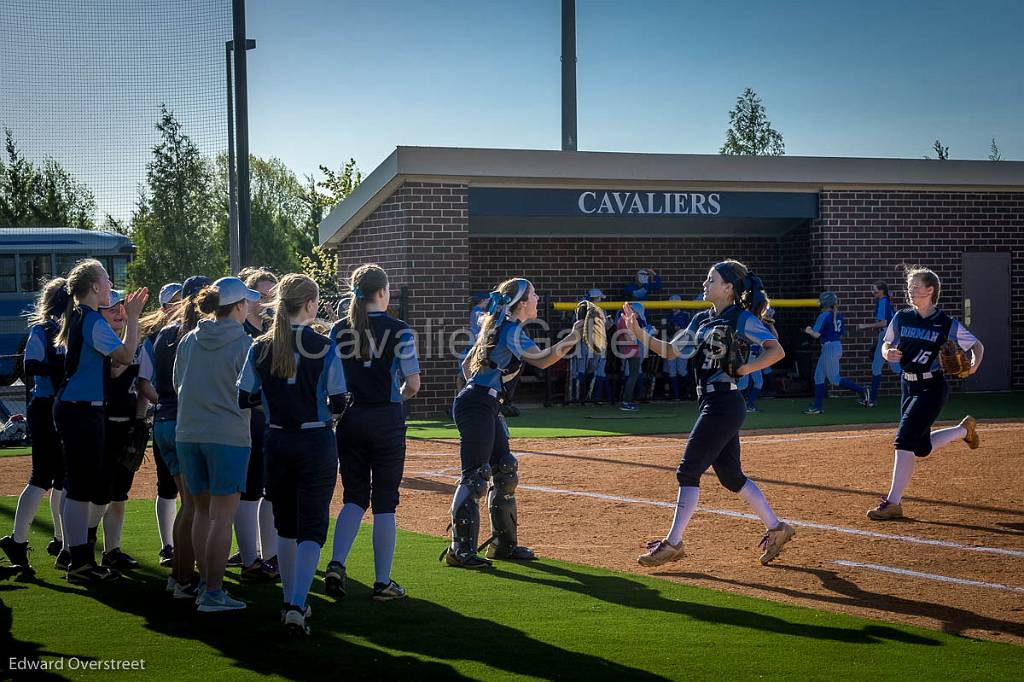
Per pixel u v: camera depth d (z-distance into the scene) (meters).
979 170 20.72
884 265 20.44
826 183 19.95
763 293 6.95
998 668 4.86
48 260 25.88
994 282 21.05
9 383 8.19
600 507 9.21
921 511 8.91
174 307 7.09
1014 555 7.31
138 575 6.88
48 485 6.94
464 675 4.77
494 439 7.28
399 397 6.12
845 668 4.85
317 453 5.55
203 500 5.93
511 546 7.25
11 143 17.98
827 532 8.10
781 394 20.33
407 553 7.45
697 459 6.82
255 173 56.09
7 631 5.52
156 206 23.55
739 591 6.36
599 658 5.02
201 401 5.75
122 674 4.79
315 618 5.73
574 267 21.66
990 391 21.08
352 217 19.16
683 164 19.22
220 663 4.96
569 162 18.53
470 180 18.06
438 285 17.92
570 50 21.28
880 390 20.56
